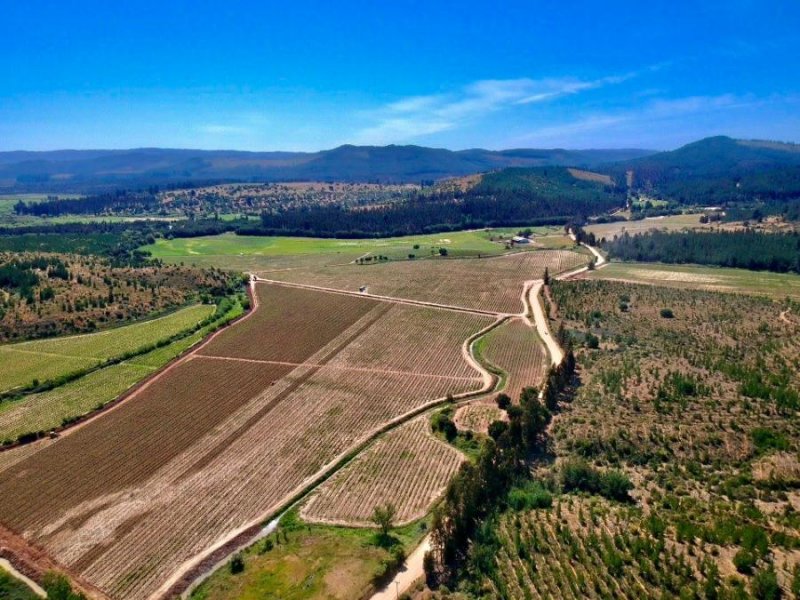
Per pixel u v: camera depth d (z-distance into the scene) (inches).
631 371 5093.5
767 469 3457.2
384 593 2689.5
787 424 3961.6
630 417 4197.8
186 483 3629.4
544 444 3887.8
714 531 2832.2
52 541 3117.6
